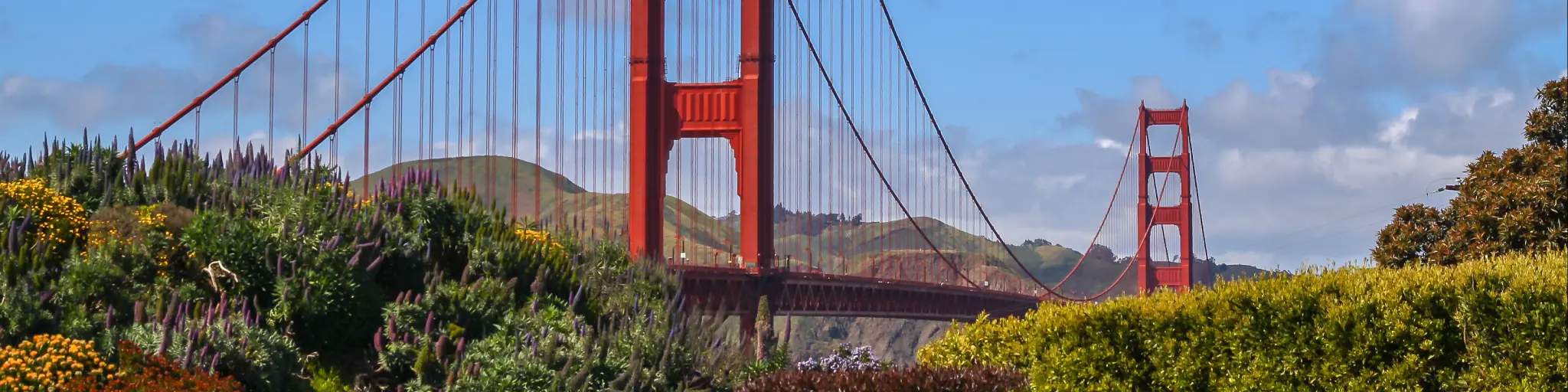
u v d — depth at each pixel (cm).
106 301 1429
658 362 1509
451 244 1797
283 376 1365
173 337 1298
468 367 1400
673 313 1695
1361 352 1348
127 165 1919
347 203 1745
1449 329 1339
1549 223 2031
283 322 1478
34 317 1302
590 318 1700
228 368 1292
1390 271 1452
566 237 2003
